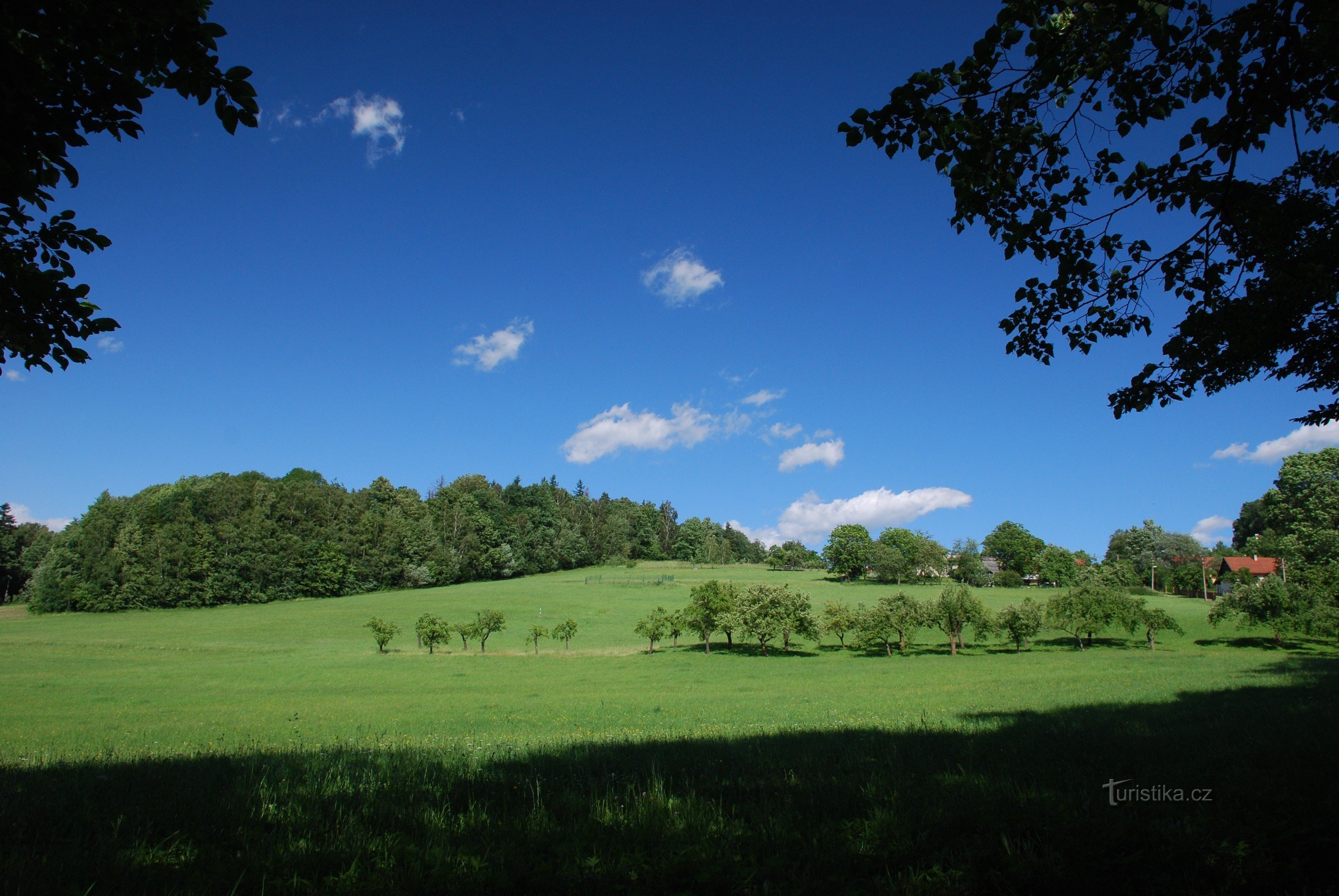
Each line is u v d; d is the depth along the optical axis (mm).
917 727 14188
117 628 71438
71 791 7281
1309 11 5660
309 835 5609
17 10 5441
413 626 74062
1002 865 4676
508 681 37031
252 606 92062
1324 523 63875
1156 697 21188
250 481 114625
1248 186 7664
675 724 19078
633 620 79438
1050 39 6082
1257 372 10750
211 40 5824
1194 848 4742
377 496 130250
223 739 16203
